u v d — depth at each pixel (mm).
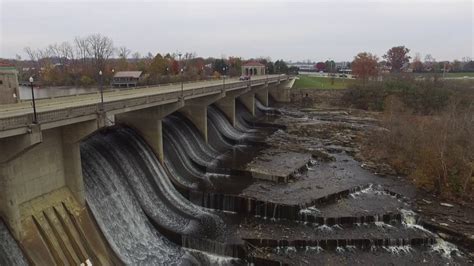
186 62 193125
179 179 54531
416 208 48062
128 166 45469
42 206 32781
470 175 52250
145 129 52344
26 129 28172
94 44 188750
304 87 150625
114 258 35812
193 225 43562
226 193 49156
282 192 50781
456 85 123938
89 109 35094
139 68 162625
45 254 30500
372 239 41062
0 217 29219
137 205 42969
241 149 73250
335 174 59812
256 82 104562
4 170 28516
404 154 64750
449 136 60812
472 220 45125
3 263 27703
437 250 40750
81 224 34969
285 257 38531
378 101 124750
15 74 40781
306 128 93438
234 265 38031
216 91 71375
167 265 37562
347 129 92438
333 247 40594
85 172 38688
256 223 44719
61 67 173625
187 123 68875
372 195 52312
